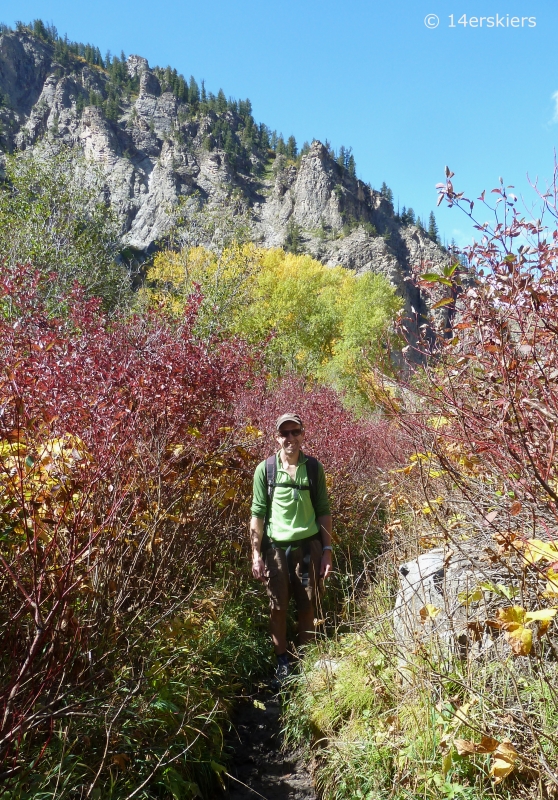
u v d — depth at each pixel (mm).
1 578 2527
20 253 12031
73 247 13727
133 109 168125
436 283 3117
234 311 12625
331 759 3230
